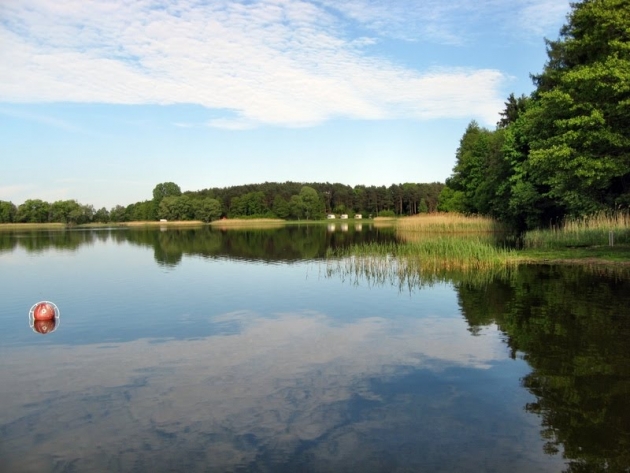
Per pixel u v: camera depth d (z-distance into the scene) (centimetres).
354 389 809
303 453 607
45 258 3312
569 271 2009
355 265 2431
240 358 996
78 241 5362
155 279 2189
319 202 13700
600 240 2881
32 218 12488
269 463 586
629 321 1175
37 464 597
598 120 2192
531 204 4038
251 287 1912
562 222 3750
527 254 2558
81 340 1173
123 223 13288
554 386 795
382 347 1048
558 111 2503
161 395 805
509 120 5850
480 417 695
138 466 588
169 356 1025
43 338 1196
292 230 7706
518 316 1271
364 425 679
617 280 1747
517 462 577
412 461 584
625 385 789
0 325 1343
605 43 2355
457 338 1098
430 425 674
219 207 12562
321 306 1514
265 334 1187
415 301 1546
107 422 708
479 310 1374
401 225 6147
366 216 14800
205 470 575
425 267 2242
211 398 786
